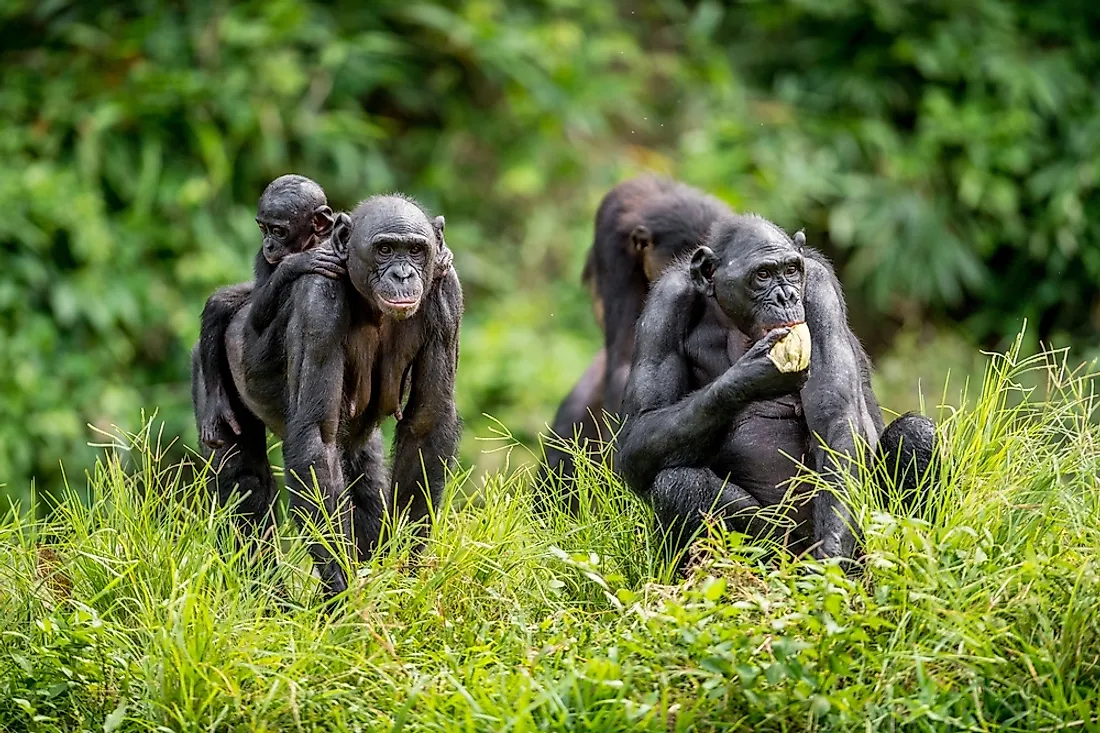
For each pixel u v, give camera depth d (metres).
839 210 28.02
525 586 11.09
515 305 27.41
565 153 29.25
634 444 11.41
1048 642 9.52
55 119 26.42
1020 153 28.27
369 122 29.11
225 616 10.30
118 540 11.21
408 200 11.23
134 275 25.64
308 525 10.78
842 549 10.90
